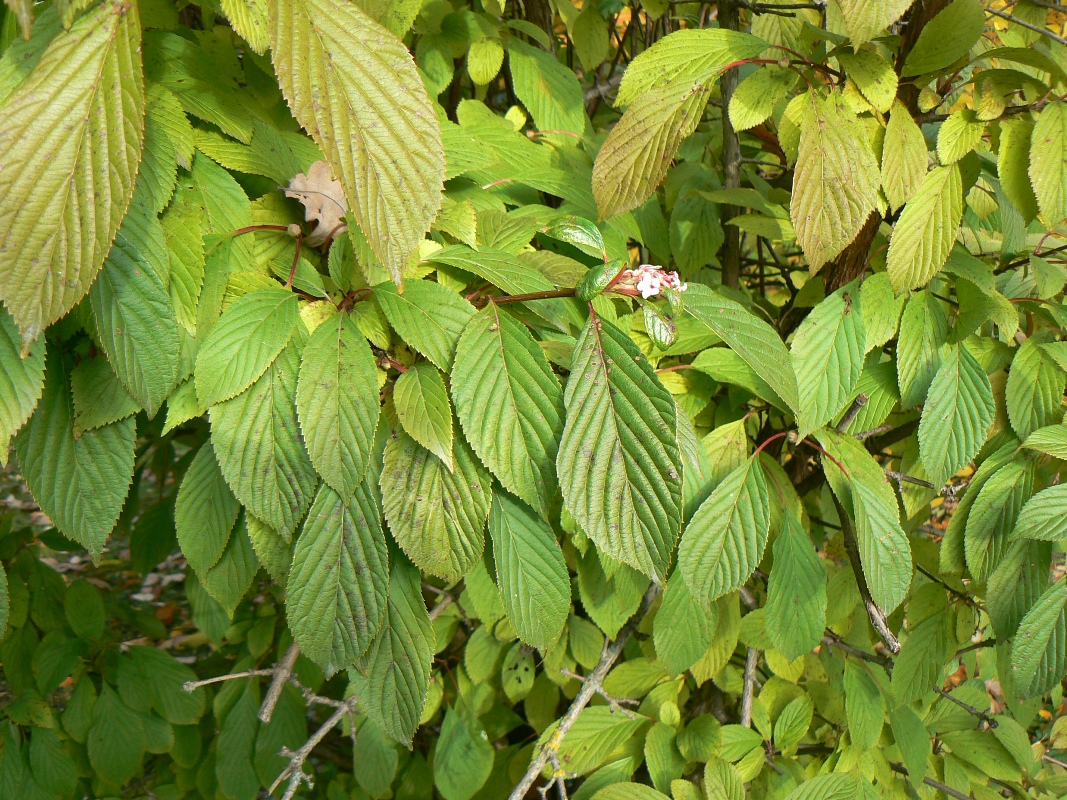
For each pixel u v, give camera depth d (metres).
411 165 0.27
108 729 0.62
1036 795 0.60
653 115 0.39
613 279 0.33
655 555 0.33
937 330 0.44
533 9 0.60
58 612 0.64
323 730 0.44
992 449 0.48
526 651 0.57
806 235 0.39
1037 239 0.53
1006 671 0.49
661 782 0.52
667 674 0.56
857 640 0.59
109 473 0.34
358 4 0.32
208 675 0.76
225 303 0.35
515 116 0.55
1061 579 0.43
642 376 0.33
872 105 0.39
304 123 0.26
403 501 0.35
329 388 0.33
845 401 0.43
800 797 0.49
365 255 0.34
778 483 0.48
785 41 0.54
